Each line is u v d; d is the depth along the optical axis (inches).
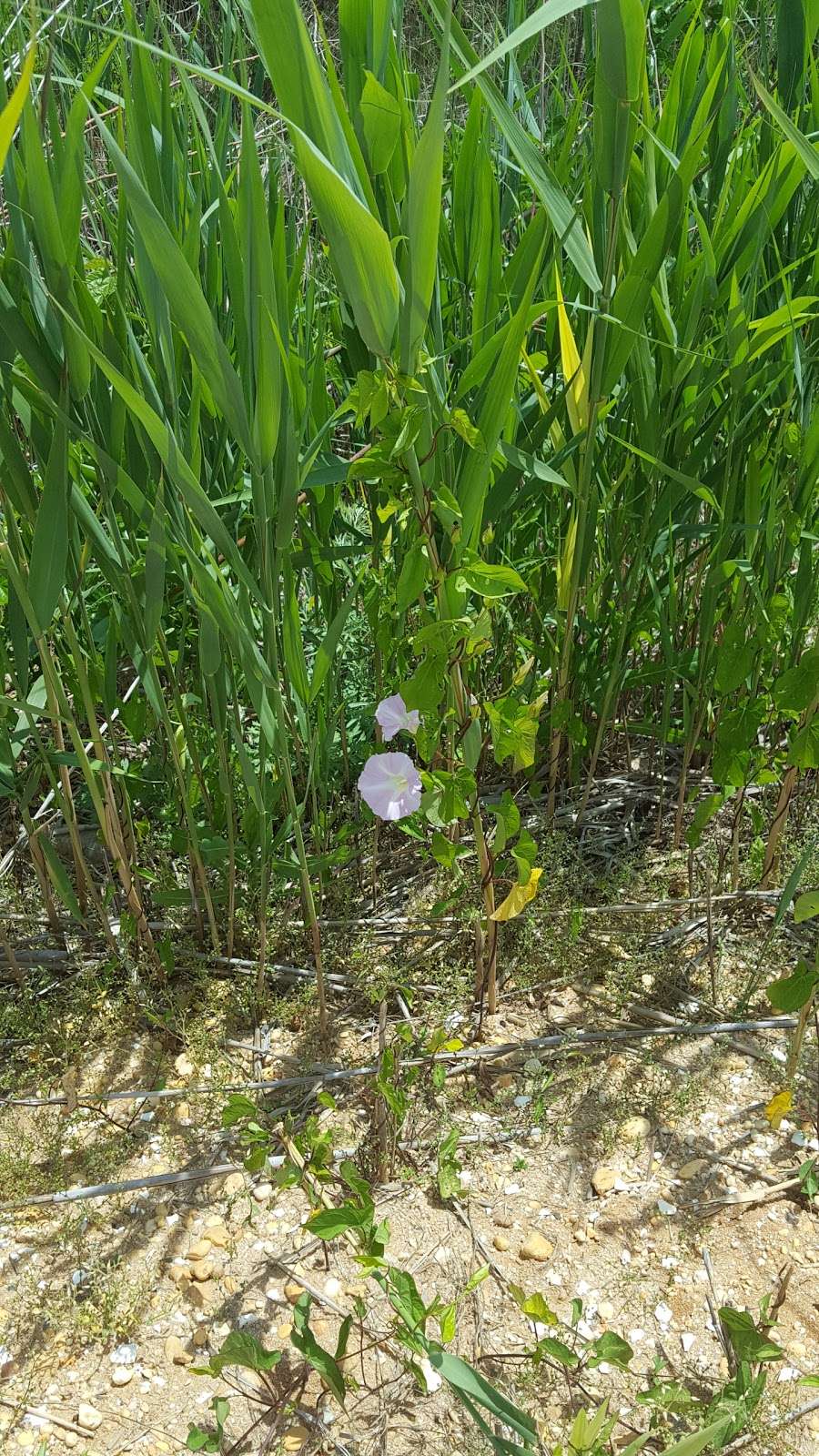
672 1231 28.8
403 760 29.7
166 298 26.3
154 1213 29.7
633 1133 31.4
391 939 37.4
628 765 43.9
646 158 31.5
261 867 32.8
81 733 42.2
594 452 35.6
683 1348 26.1
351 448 42.9
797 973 28.6
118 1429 25.0
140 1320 27.1
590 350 30.5
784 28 34.0
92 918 38.2
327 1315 27.0
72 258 26.4
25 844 40.9
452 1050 31.5
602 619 38.6
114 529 28.6
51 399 25.8
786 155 30.8
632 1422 24.7
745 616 36.5
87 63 37.9
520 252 29.5
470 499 26.5
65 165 24.6
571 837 41.2
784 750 37.6
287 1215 29.5
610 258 28.6
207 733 37.9
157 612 28.7
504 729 28.0
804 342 36.5
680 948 37.1
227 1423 25.0
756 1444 24.3
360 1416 25.0
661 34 43.4
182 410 32.4
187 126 38.7
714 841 40.7
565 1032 34.5
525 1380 25.2
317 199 20.7
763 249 35.6
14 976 36.7
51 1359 26.5
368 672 41.6
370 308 22.3
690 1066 33.3
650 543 35.3
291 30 20.0
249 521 36.4
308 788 36.0
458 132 39.5
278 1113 31.9
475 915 33.3
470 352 33.5
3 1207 29.8
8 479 27.9
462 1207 29.6
